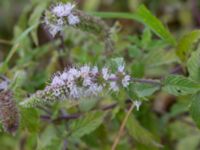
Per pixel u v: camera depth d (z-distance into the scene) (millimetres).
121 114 359
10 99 277
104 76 276
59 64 407
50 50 429
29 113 318
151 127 386
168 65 436
